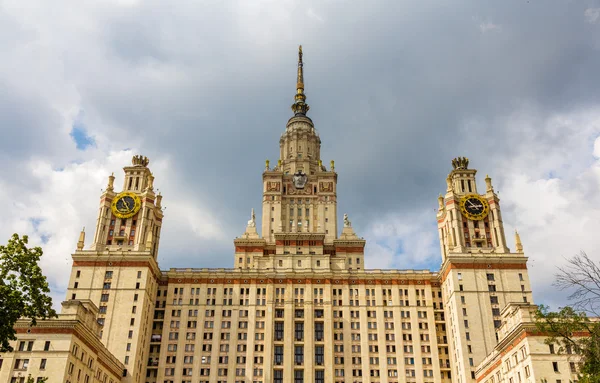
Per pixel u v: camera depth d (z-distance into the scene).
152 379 132.25
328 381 131.25
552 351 89.75
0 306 52.06
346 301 142.62
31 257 55.38
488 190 148.25
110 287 132.50
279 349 135.75
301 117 195.88
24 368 88.31
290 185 173.50
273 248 160.12
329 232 164.25
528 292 130.00
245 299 142.75
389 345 137.25
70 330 91.44
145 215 145.12
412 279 145.88
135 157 158.62
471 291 130.62
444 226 148.12
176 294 143.12
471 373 121.94
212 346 136.25
